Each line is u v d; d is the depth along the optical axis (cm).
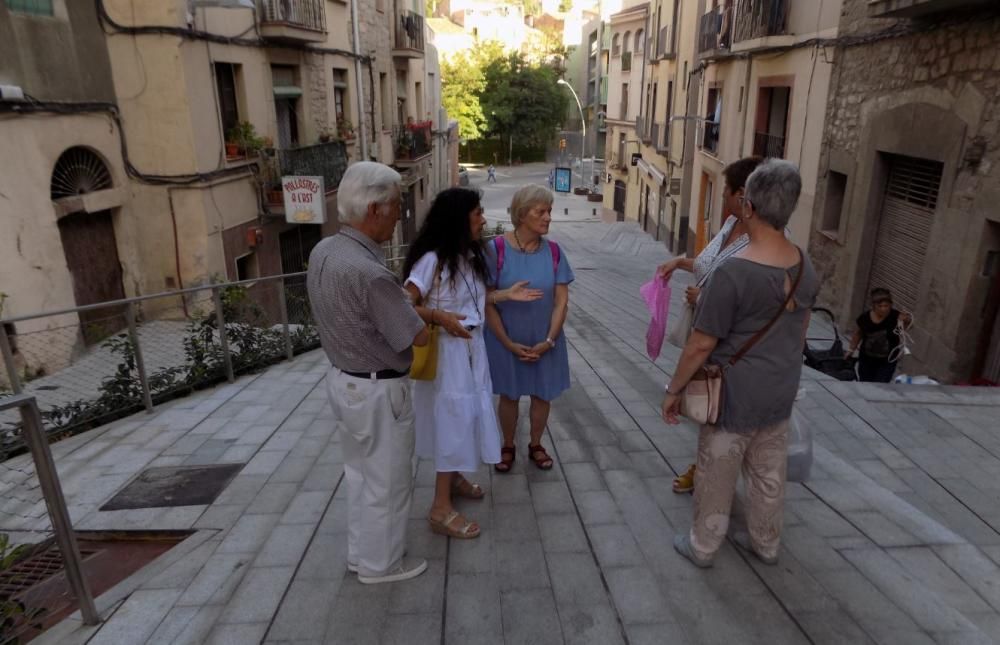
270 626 235
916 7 632
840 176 942
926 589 246
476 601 245
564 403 464
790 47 1097
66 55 845
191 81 977
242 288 677
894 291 785
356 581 259
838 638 220
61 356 513
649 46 2817
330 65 1516
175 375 582
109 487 396
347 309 223
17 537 356
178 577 279
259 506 355
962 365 622
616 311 1030
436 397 275
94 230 927
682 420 426
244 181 1144
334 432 466
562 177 4819
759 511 252
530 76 5638
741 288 214
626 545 279
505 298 297
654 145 2634
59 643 234
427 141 2439
